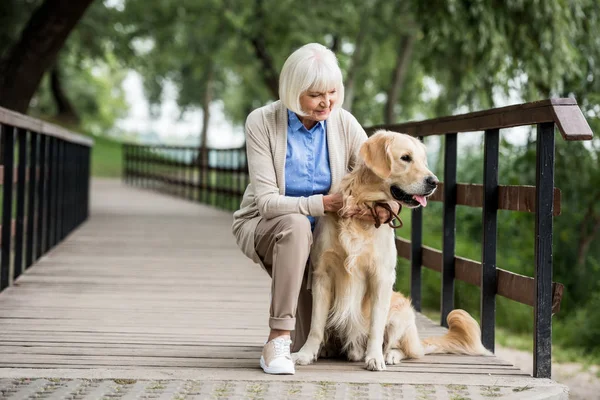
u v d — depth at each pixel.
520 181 9.08
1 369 2.88
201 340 3.46
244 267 6.13
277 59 18.12
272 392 2.62
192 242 7.94
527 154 9.11
